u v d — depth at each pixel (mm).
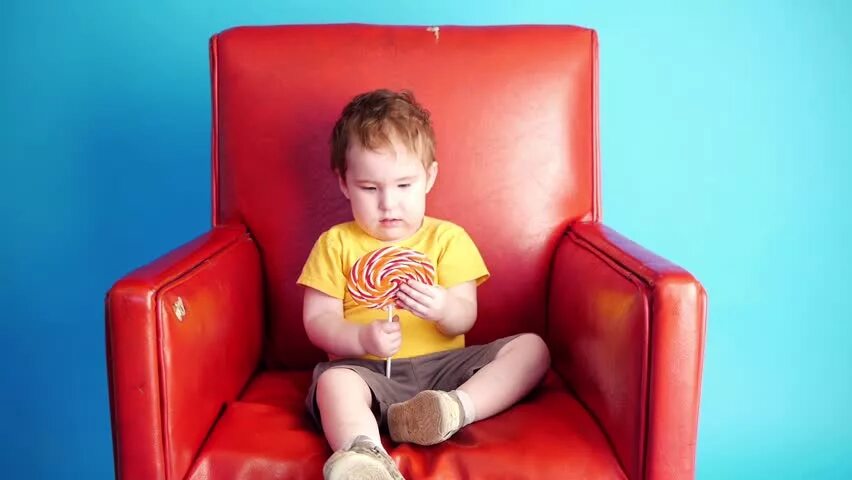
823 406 2424
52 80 2340
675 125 2348
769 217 2367
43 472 2479
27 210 2381
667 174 2365
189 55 2348
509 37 1965
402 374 1695
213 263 1641
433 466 1408
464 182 1917
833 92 2322
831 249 2371
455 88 1927
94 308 2424
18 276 2402
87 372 2441
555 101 1934
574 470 1406
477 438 1476
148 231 2416
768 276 2385
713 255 2387
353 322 1740
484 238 1916
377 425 1505
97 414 2457
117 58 2344
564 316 1771
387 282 1647
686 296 1359
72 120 2359
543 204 1918
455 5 2336
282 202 1913
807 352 2406
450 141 1916
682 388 1370
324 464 1397
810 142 2340
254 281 1851
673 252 2391
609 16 2322
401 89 1923
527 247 1913
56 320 2424
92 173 2383
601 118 2348
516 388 1603
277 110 1916
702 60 2324
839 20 2297
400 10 2340
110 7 2324
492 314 1920
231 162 1927
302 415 1598
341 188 1809
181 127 2379
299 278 1803
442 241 1819
